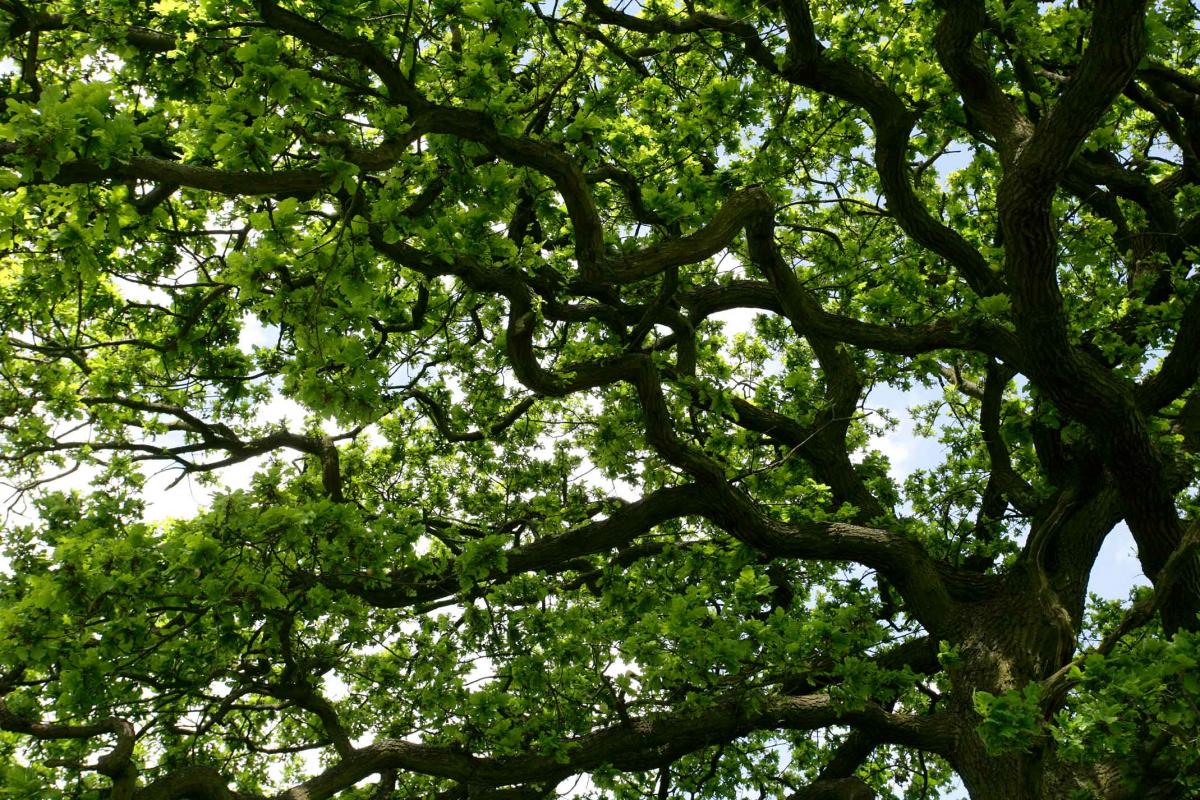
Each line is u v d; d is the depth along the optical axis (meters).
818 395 11.17
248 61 4.76
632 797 8.94
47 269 5.25
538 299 6.95
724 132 8.64
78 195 4.61
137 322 8.36
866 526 8.58
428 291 8.43
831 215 11.52
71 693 5.77
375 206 5.54
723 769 9.70
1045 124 5.92
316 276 5.20
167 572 5.80
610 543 8.05
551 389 6.93
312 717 9.52
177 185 4.74
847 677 6.65
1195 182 9.45
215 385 8.66
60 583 5.40
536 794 7.79
